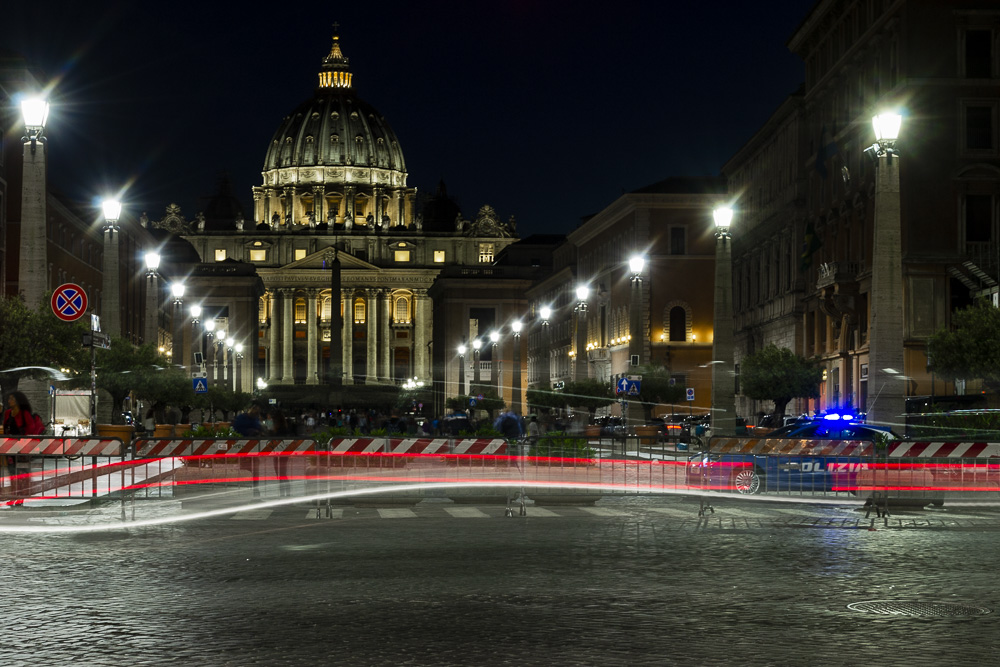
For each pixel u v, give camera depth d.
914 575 16.30
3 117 83.38
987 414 36.97
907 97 61.38
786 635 11.93
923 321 61.12
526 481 31.19
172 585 15.43
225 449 30.14
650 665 10.55
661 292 111.19
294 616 13.06
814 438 31.55
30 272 37.97
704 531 22.56
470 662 10.67
